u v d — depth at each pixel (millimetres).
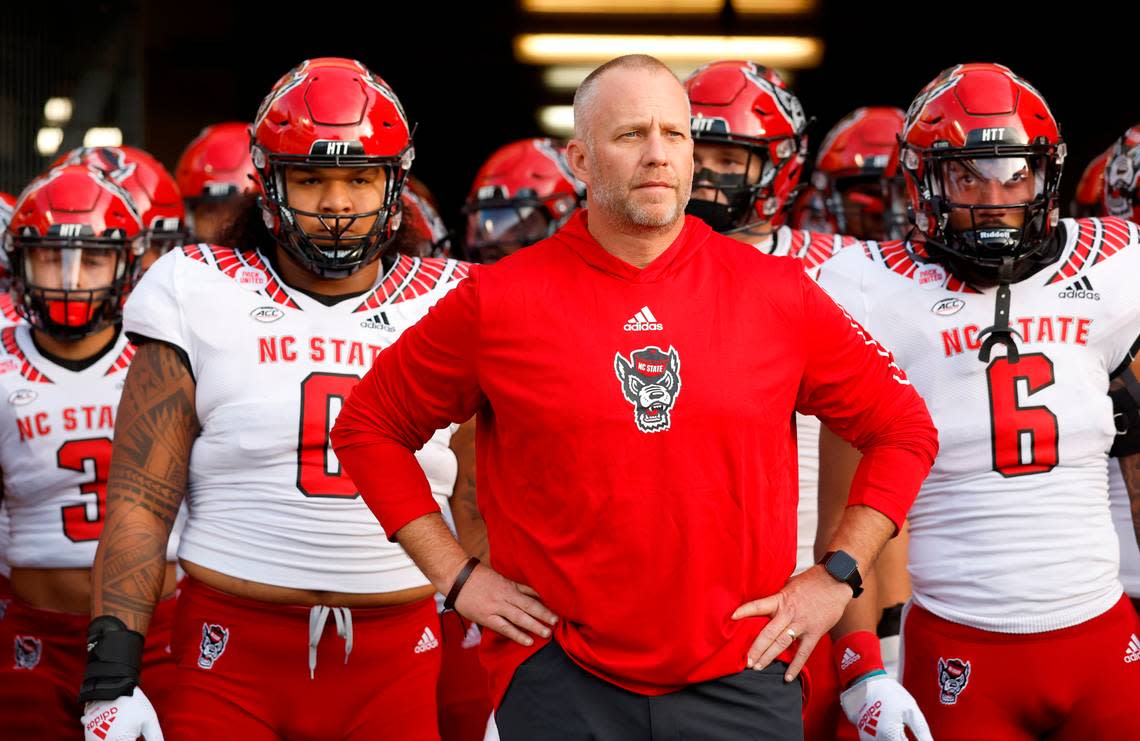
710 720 3492
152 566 4289
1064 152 4645
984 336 4668
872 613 4371
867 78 16484
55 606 5672
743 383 3498
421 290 4715
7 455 5668
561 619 3541
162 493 4387
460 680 6141
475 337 3586
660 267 3568
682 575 3434
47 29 11453
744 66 5832
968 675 4652
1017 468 4617
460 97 17047
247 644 4402
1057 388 4633
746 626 3523
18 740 5734
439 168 17453
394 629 4535
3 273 7465
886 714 4062
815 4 15922
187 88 12945
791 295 3607
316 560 4406
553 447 3482
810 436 5465
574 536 3471
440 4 15984
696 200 5750
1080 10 15586
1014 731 4664
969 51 16047
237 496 4441
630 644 3461
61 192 5762
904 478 3656
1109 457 5102
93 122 11812
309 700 4430
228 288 4504
